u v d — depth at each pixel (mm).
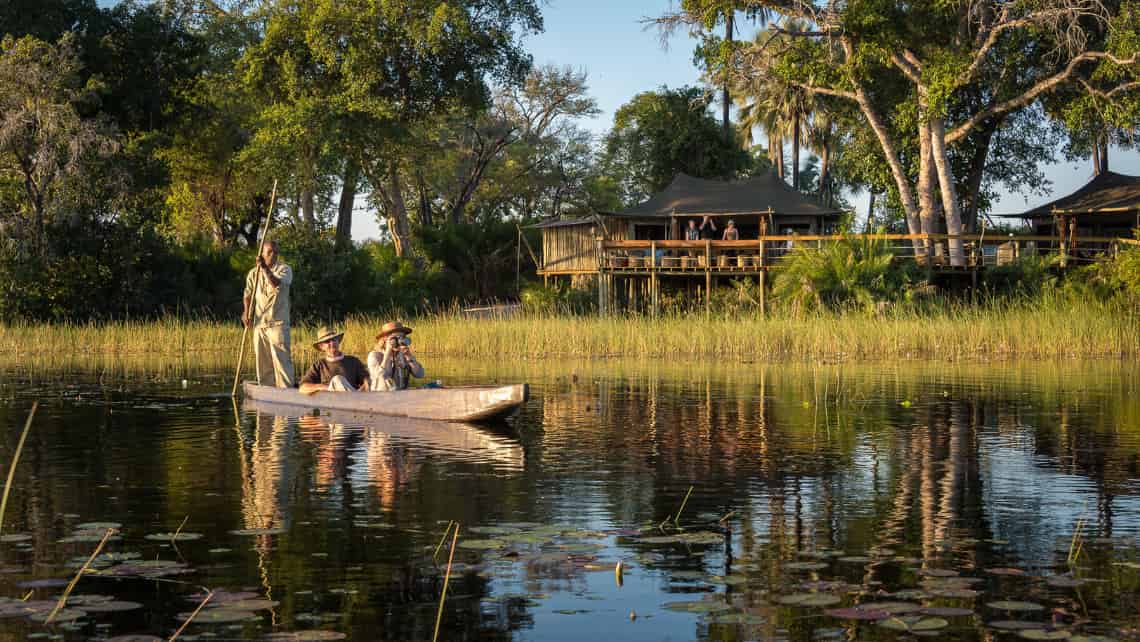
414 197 66188
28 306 32250
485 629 4113
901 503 6430
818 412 11453
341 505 6406
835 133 50406
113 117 36156
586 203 64562
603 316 30875
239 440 9383
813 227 38719
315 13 43125
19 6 35906
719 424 10430
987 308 28547
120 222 35188
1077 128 34000
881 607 4285
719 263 34594
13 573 4879
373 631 4082
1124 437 9305
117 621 4180
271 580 4777
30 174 32281
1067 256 32094
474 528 5773
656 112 55781
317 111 42844
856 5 31328
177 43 40719
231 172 49625
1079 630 4016
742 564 5020
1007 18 33000
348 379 12836
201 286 39000
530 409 11906
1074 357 21312
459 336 24344
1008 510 6215
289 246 38844
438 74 45188
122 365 20531
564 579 4789
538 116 62062
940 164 33906
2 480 7312
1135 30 30547
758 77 35219
